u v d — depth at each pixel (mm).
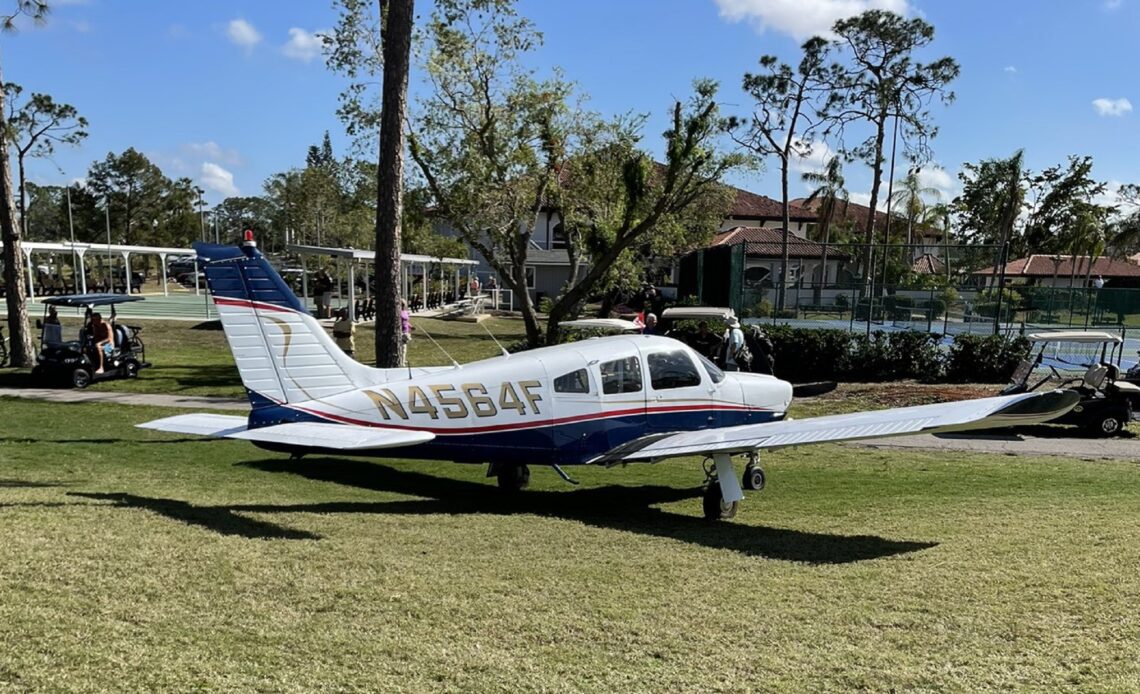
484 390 7391
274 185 61125
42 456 9234
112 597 4125
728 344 14711
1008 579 4715
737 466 10242
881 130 43219
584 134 20297
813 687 3396
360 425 7270
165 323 29906
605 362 7820
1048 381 14805
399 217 14484
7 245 18266
